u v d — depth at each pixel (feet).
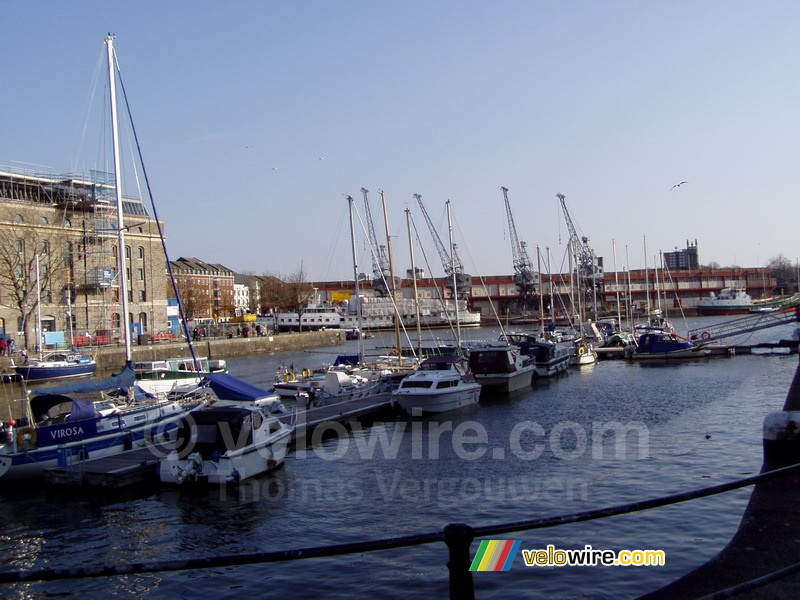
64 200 283.79
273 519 69.26
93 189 290.97
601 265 515.09
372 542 14.80
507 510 67.97
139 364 179.93
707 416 114.52
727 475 76.07
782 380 158.81
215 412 84.58
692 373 182.70
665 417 115.75
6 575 14.25
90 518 72.13
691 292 612.70
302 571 55.57
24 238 254.68
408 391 127.24
